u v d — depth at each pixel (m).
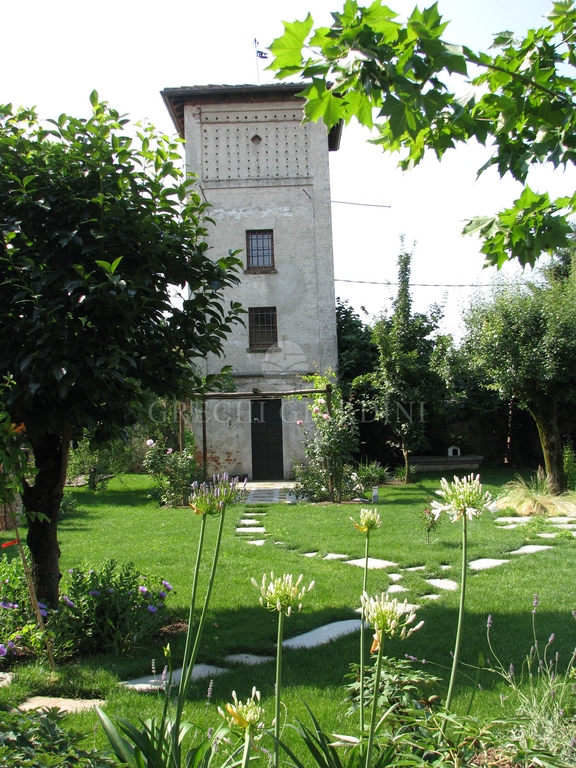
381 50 2.23
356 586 6.68
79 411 4.59
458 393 19.83
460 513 2.26
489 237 3.28
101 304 4.62
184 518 12.13
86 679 4.30
